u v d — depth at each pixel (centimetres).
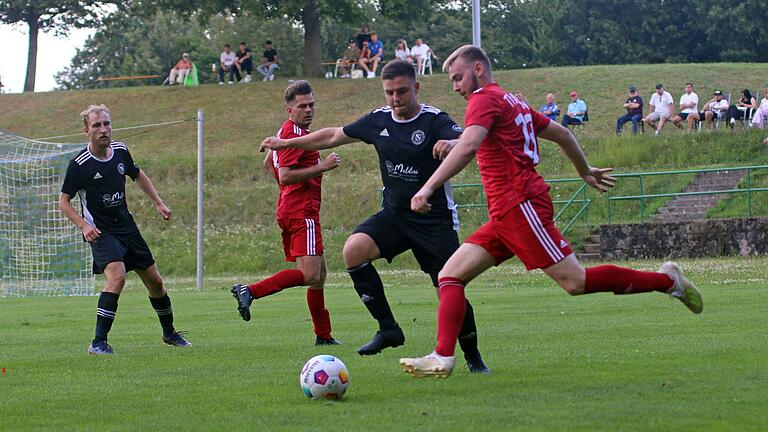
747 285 1964
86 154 1105
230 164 4522
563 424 594
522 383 760
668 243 3269
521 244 724
